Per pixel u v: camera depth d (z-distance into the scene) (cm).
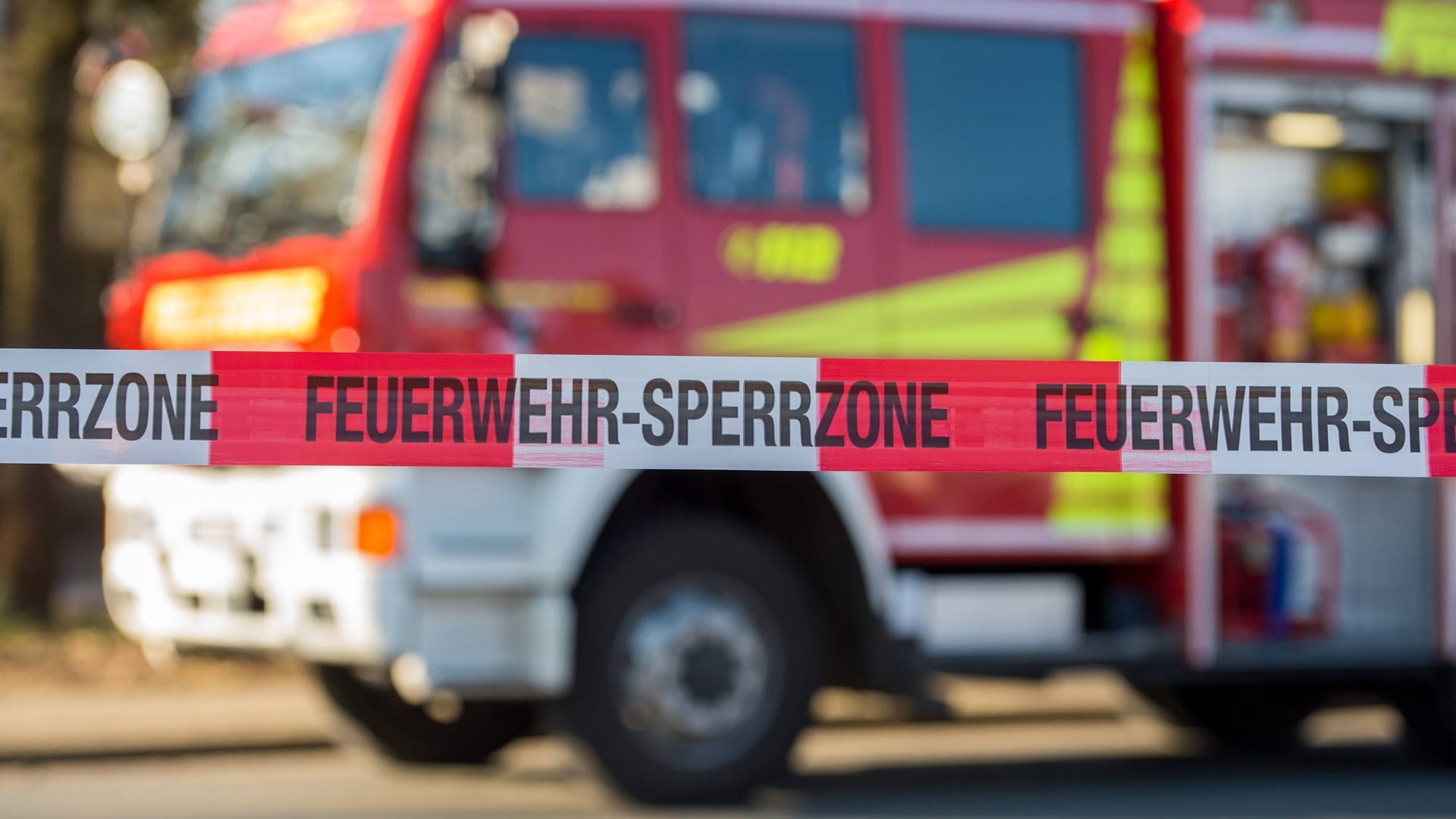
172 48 1892
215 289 1177
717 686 1120
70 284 2347
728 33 1170
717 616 1123
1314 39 1305
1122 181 1253
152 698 1598
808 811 1153
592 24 1140
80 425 649
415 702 1309
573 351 1121
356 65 1155
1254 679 1294
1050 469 686
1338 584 1319
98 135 1911
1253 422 690
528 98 1123
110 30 1902
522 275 1112
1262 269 1309
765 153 1172
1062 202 1239
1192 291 1249
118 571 1202
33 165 1944
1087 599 1258
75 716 1489
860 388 679
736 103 1168
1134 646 1248
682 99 1154
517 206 1114
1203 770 1418
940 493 1191
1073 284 1234
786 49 1184
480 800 1193
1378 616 1330
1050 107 1242
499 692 1075
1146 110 1266
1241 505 1307
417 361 662
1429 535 1337
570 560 1075
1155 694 1555
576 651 1094
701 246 1149
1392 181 1351
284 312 1119
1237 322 1308
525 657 1075
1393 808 1217
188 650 1169
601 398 668
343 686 1303
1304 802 1239
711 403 670
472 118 1105
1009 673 1212
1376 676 1334
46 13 1911
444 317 1098
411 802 1190
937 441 679
